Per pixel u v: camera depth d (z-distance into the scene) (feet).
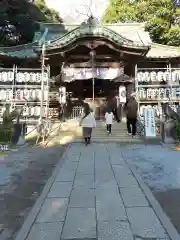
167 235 11.22
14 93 49.70
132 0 91.25
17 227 12.58
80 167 23.09
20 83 52.31
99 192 16.65
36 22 78.28
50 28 74.64
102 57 51.39
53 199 15.47
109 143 35.27
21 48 62.64
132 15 86.58
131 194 16.25
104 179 19.44
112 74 50.65
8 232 12.09
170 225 12.09
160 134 39.60
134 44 48.08
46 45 47.73
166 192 17.19
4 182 19.56
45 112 47.06
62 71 50.83
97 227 11.93
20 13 79.92
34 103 49.42
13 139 33.68
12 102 48.73
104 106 57.88
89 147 32.63
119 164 24.14
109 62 51.26
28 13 82.99
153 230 11.66
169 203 15.33
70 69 50.72
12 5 76.59
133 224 12.23
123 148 32.09
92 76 50.31
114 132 41.06
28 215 13.52
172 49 62.13
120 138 38.14
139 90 50.19
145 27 76.54
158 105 49.16
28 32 84.69
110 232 11.45
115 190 16.99
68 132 42.11
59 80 50.24
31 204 15.39
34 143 35.83
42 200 15.31
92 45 47.88
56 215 13.25
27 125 44.78
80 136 39.34
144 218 12.87
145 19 82.23
